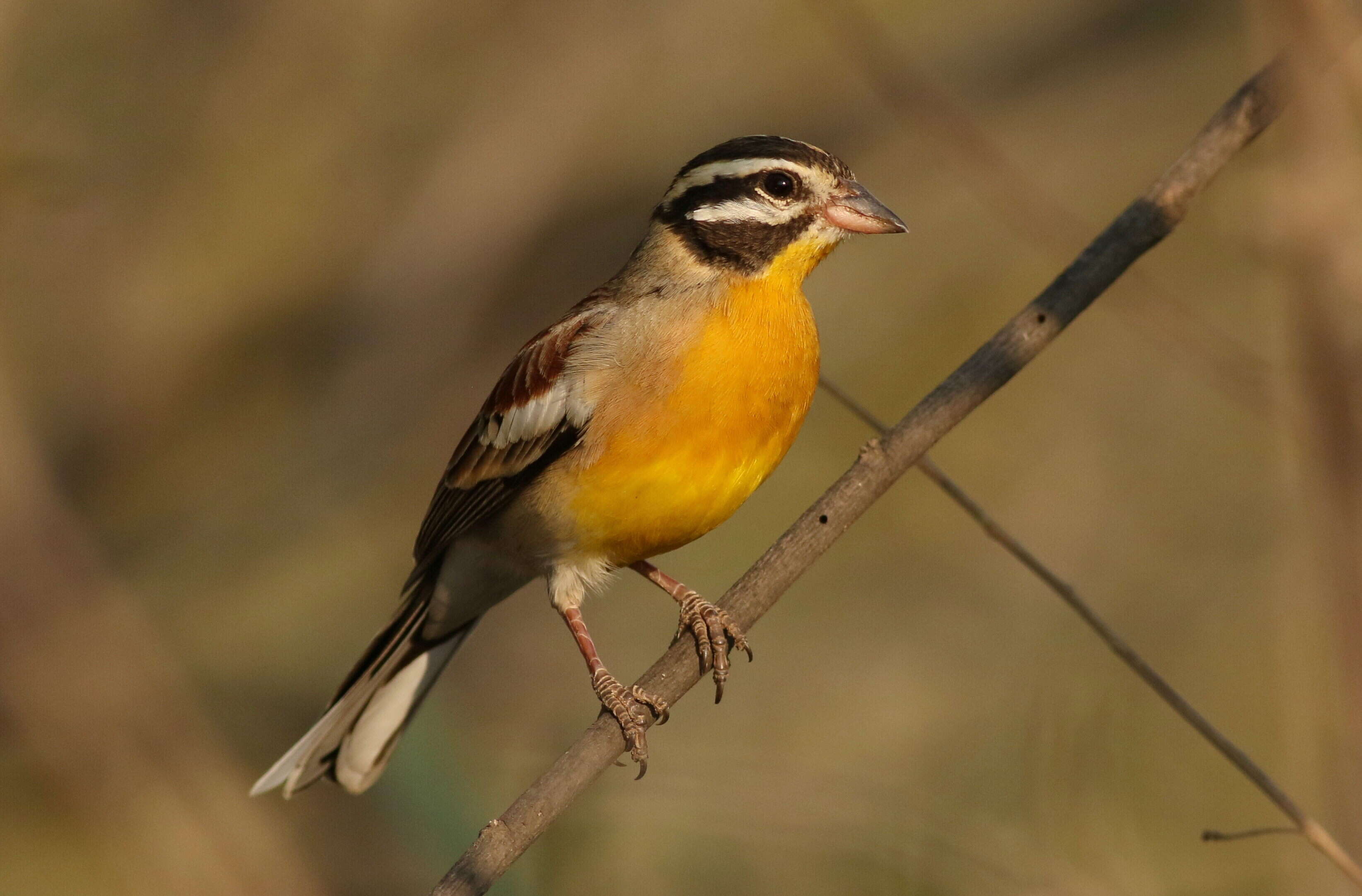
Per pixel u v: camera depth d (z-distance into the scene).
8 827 10.37
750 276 7.90
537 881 8.50
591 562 8.15
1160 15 16.03
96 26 13.95
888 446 6.71
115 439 14.94
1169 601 12.45
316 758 8.48
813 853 9.13
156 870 10.09
